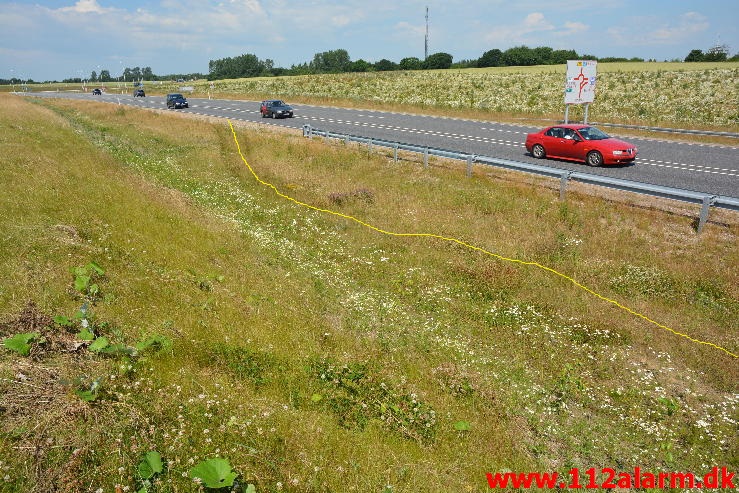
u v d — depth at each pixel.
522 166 15.91
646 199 14.70
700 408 6.62
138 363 6.04
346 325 8.18
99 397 5.28
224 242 11.20
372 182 17.59
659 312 9.03
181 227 11.59
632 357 7.80
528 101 45.53
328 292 9.45
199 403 5.43
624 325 8.57
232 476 4.27
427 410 6.03
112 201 12.48
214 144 25.12
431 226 13.19
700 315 8.91
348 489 4.63
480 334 8.36
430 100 51.06
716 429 6.12
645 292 9.77
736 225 12.42
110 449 4.58
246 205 15.16
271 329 7.54
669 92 43.50
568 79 23.12
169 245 10.27
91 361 5.86
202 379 5.95
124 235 10.32
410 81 66.06
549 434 5.98
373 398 6.19
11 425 4.64
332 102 50.53
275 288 9.21
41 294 7.12
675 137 26.75
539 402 6.53
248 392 5.88
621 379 7.26
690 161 19.92
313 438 5.23
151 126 31.14
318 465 4.87
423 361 7.27
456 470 5.13
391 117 38.75
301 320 8.03
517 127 32.03
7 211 10.41
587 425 6.23
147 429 4.93
